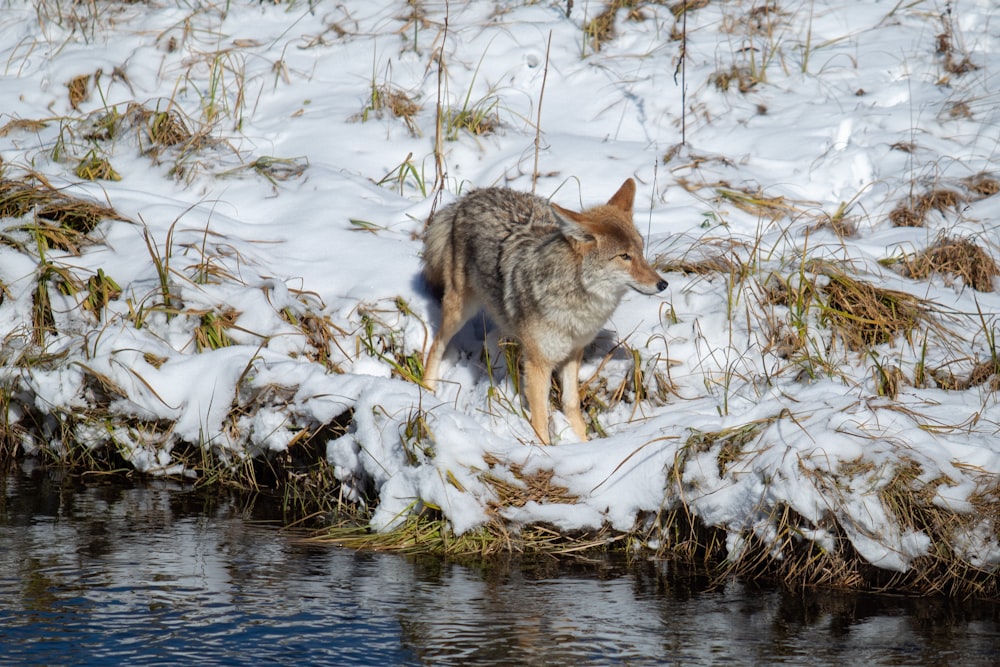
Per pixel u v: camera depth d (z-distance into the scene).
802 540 12.52
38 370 16.38
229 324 16.97
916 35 27.48
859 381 16.02
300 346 16.89
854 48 27.28
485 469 13.35
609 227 15.15
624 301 18.14
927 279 18.61
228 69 26.64
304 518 14.34
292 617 10.75
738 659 9.95
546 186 21.56
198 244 18.67
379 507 13.55
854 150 22.52
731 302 17.48
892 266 18.95
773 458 12.70
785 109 24.89
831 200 21.69
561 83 26.36
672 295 18.00
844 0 29.88
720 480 13.12
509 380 17.00
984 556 11.96
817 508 12.18
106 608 10.84
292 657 9.77
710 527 13.20
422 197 21.78
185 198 21.39
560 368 16.61
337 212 20.61
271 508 14.81
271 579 11.89
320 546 13.20
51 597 11.09
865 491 12.19
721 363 16.81
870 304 17.23
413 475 13.34
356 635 10.32
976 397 15.34
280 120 24.47
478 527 13.12
